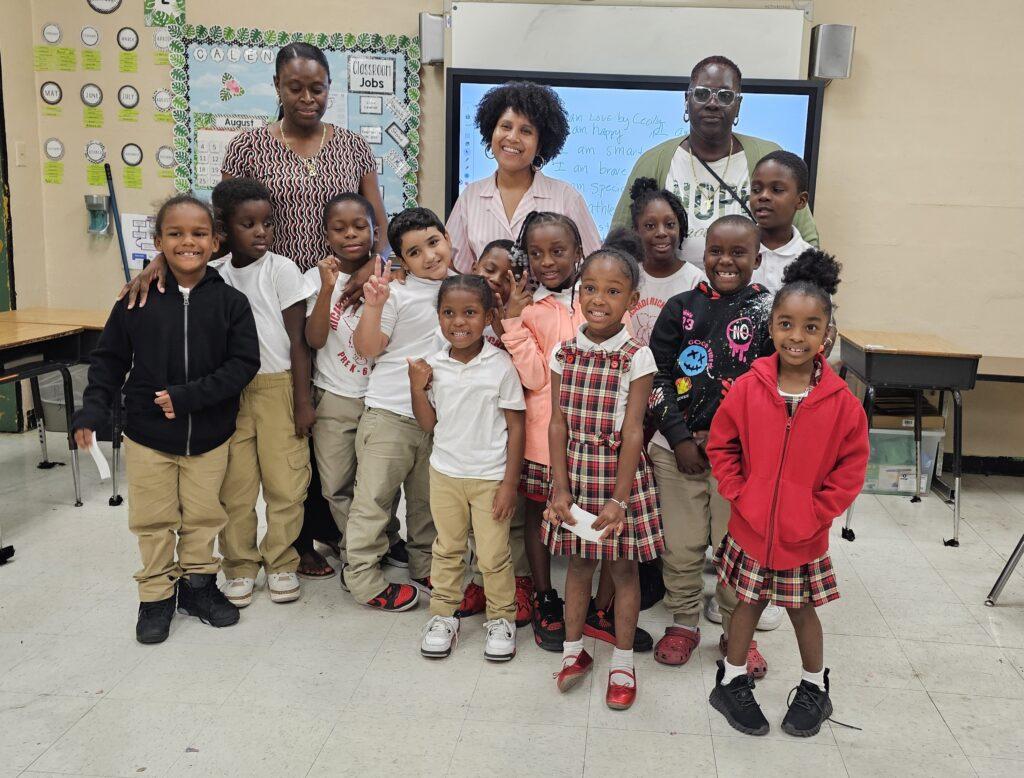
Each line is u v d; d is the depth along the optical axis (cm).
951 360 303
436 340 231
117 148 395
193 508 225
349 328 238
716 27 352
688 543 216
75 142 397
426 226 227
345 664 211
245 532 243
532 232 210
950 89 362
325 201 250
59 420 350
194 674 204
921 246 375
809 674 190
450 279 204
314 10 374
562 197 251
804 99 349
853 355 336
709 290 214
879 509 335
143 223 401
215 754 174
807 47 352
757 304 208
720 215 279
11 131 381
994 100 362
